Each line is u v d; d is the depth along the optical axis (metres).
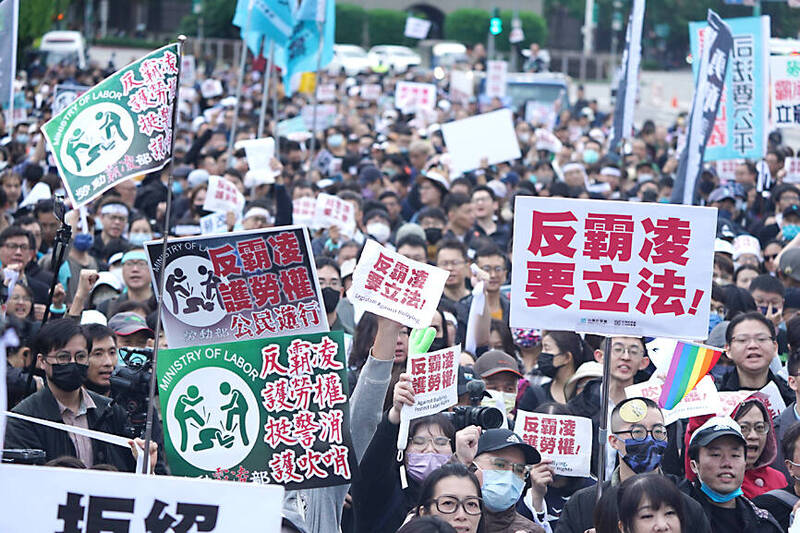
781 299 11.98
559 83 40.91
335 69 51.47
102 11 73.44
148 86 7.29
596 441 8.91
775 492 7.71
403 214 18.53
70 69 40.91
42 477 5.16
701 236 7.26
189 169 20.19
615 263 7.26
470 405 8.12
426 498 6.49
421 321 7.01
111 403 7.89
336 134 25.59
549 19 78.00
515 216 7.27
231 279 6.94
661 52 68.19
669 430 8.45
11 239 11.43
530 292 7.29
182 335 6.94
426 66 75.56
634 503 6.25
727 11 57.56
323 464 6.71
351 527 7.88
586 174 24.11
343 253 13.30
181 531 5.13
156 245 6.95
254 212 14.66
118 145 7.30
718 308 11.13
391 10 77.75
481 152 19.75
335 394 6.75
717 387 9.55
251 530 5.12
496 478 7.19
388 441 6.97
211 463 6.68
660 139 33.53
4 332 5.25
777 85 18.53
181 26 70.06
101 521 5.14
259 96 40.03
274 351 6.77
